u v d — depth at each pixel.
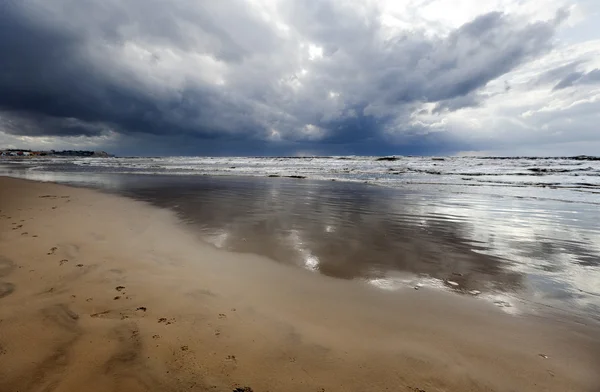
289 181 21.38
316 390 2.27
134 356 2.47
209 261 4.98
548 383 2.47
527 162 50.53
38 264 4.32
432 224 8.23
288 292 3.99
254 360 2.56
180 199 11.89
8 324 2.79
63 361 2.35
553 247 6.32
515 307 3.78
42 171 30.38
